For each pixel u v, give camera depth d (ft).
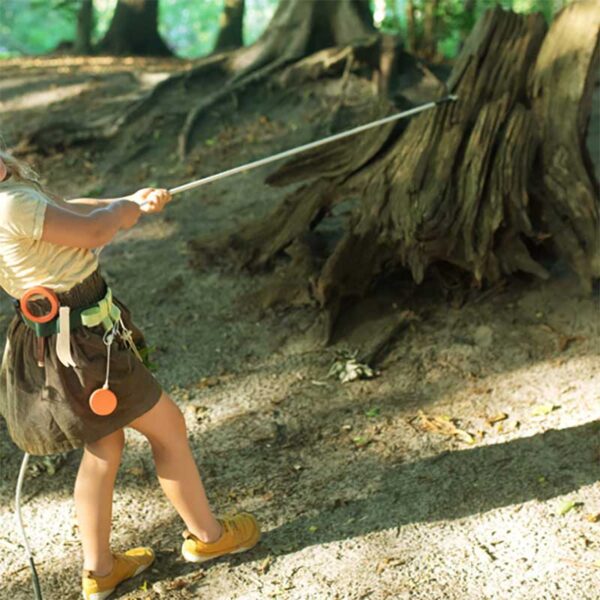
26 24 56.95
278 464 11.76
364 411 12.66
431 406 12.62
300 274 15.26
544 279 14.79
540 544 9.89
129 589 9.84
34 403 8.80
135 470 11.80
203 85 25.64
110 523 9.60
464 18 30.07
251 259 16.26
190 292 16.11
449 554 9.89
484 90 14.56
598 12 14.32
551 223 14.29
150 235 18.57
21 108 26.68
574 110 14.34
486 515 10.41
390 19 31.94
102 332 8.75
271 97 24.39
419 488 11.00
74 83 28.37
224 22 34.96
